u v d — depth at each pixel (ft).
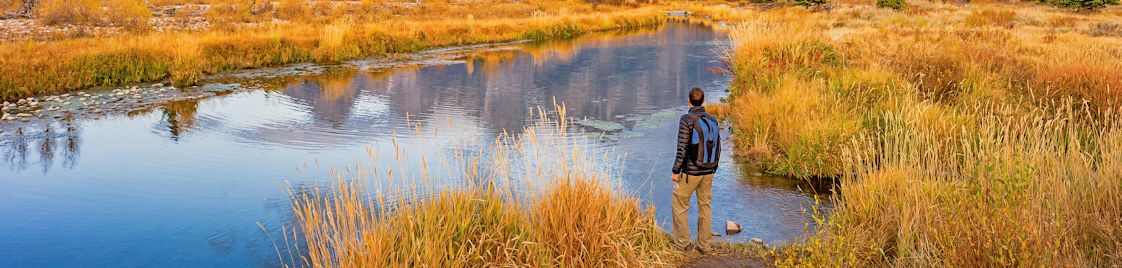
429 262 14.30
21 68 47.78
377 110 44.39
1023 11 118.52
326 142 34.50
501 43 96.89
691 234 20.01
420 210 16.16
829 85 38.32
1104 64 35.04
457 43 93.86
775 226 20.84
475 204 16.93
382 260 14.10
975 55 46.60
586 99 49.70
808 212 22.22
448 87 55.21
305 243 19.85
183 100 46.85
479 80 59.47
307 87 54.19
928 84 38.11
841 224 17.84
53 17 85.66
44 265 19.02
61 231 21.58
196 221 22.30
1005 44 60.90
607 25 128.88
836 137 28.02
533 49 88.02
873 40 66.59
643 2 195.93
